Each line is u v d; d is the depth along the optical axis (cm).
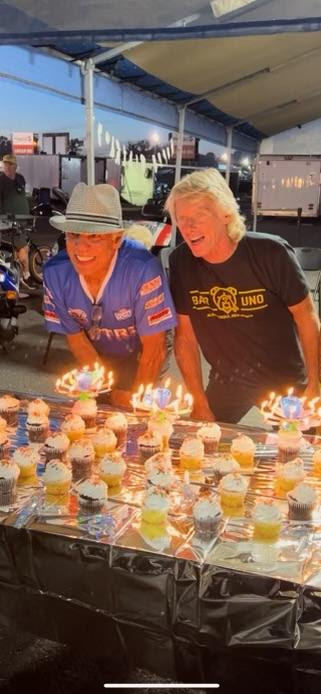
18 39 446
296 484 224
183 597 187
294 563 185
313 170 2130
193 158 1691
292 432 252
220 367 331
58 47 762
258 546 192
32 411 275
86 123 831
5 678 254
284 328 314
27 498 221
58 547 199
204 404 332
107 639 203
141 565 190
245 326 312
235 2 408
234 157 2222
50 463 224
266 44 899
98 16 430
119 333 312
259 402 333
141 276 289
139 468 247
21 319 898
